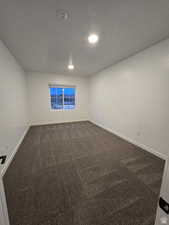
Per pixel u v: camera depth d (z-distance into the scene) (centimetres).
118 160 215
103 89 421
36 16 141
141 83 256
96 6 126
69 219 108
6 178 166
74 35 187
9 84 231
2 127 184
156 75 221
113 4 123
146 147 254
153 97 230
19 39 197
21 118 317
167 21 152
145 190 144
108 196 134
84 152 247
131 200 129
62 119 526
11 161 212
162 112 215
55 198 131
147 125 249
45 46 225
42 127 450
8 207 120
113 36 191
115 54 270
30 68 390
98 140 318
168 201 41
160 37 195
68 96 532
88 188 147
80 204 124
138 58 259
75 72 457
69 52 257
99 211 116
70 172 180
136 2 121
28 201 127
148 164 202
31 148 267
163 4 123
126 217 110
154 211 116
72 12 135
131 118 294
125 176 170
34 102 462
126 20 150
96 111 491
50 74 472
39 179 164
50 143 296
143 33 182
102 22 154
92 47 232
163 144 217
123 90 316
